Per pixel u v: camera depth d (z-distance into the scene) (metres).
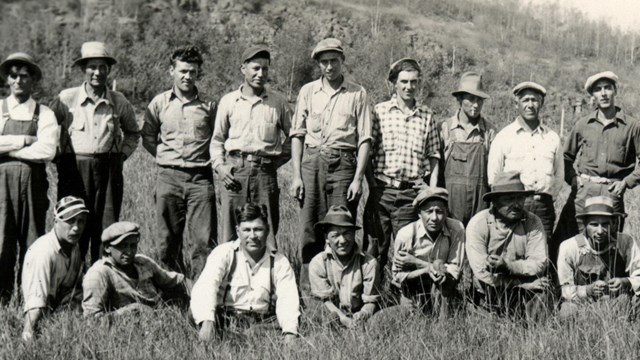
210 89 42.81
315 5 60.62
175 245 7.10
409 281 6.21
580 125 7.06
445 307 5.89
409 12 65.00
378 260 6.80
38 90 42.03
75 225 5.83
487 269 6.20
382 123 6.77
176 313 5.86
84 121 6.70
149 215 9.29
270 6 59.03
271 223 6.83
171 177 6.94
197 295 5.58
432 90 43.38
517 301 6.19
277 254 5.88
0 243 6.31
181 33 50.03
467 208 6.75
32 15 56.62
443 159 6.93
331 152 6.59
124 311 5.71
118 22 54.03
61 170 6.77
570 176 7.13
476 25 65.88
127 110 7.01
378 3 62.72
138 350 5.07
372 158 6.85
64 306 5.86
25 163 6.35
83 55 6.68
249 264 5.80
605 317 5.48
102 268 5.84
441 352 5.01
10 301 6.21
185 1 58.06
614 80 6.82
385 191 6.72
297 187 6.68
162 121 6.97
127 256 5.86
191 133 6.93
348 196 6.59
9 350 5.03
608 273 6.00
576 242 6.09
